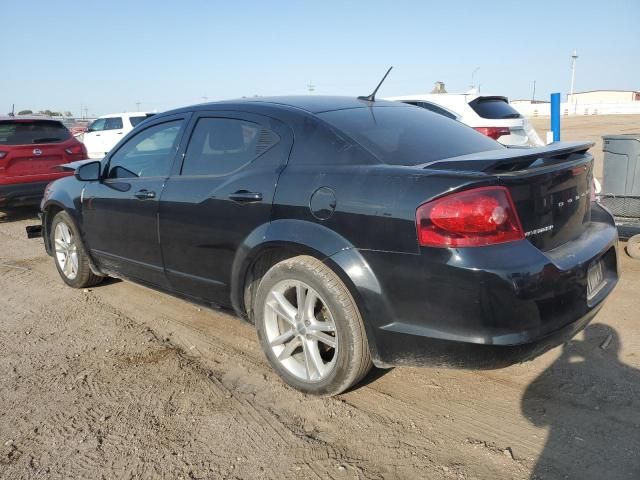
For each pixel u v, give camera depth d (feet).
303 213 9.61
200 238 11.52
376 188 8.84
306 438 9.01
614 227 10.90
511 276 7.86
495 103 26.84
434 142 10.68
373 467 8.25
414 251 8.30
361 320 9.15
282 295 10.25
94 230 14.96
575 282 8.62
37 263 20.53
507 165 8.27
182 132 12.71
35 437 9.22
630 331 12.39
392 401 10.02
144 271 13.50
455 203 8.02
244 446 8.86
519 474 7.95
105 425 9.52
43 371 11.59
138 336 13.26
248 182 10.63
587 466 8.04
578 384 10.28
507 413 9.48
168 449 8.82
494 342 7.96
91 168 14.60
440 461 8.31
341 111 11.08
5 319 14.74
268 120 11.04
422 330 8.42
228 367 11.56
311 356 9.91
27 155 28.73
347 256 8.94
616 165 18.29
